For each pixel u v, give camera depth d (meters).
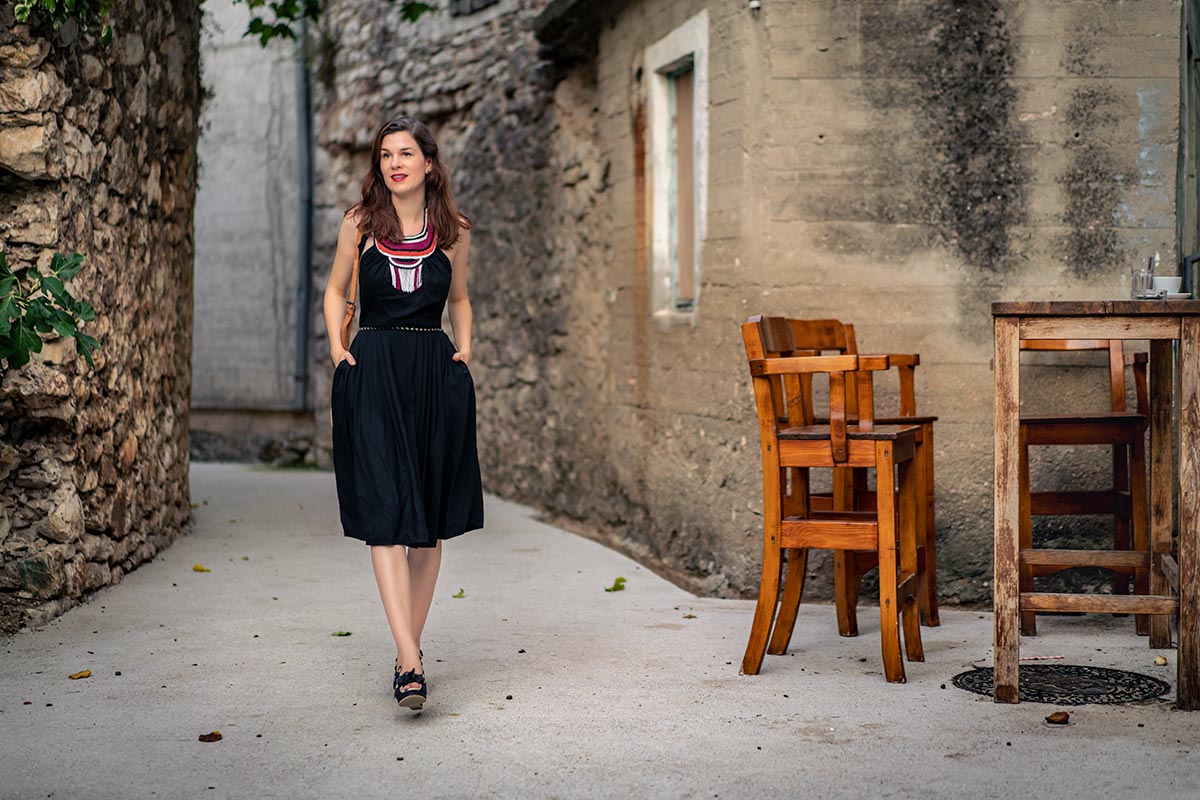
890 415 5.64
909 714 3.71
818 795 3.04
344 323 3.99
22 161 4.82
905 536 4.38
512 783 3.13
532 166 9.10
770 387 4.15
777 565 4.18
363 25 11.69
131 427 6.00
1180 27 5.54
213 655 4.46
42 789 3.10
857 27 5.59
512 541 7.39
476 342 10.30
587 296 8.25
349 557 6.59
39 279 4.75
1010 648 3.81
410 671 3.71
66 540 5.12
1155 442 4.34
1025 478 4.89
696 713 3.73
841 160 5.62
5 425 5.04
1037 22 5.55
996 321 3.78
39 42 4.82
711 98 6.15
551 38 8.24
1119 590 5.14
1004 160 5.58
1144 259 5.57
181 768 3.25
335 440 3.93
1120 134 5.57
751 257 5.76
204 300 14.11
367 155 12.02
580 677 4.16
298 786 3.12
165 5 6.47
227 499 9.21
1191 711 3.71
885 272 5.63
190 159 7.27
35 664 4.32
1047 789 3.06
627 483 7.58
